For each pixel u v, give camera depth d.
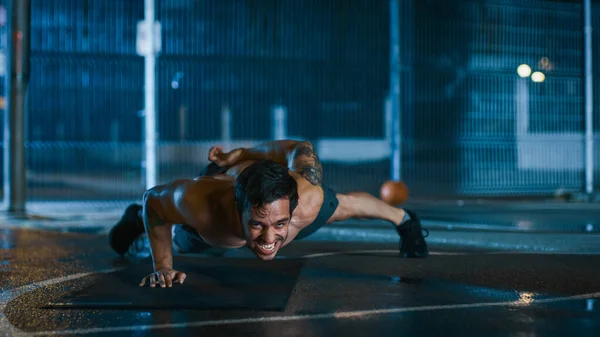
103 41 14.11
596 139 17.11
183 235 5.21
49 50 13.65
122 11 14.13
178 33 14.43
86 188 17.55
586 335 3.33
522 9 16.33
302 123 15.71
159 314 3.81
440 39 15.80
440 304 4.05
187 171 16.22
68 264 5.85
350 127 15.86
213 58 14.53
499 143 16.38
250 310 3.89
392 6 14.28
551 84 16.73
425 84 15.90
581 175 16.69
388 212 5.67
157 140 14.47
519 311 3.85
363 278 4.97
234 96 15.62
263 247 3.75
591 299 4.19
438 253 6.37
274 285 4.63
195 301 4.08
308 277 5.02
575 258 6.00
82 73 14.42
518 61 16.38
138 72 14.67
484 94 16.30
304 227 4.44
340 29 15.34
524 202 14.20
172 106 15.34
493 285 4.68
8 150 11.27
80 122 14.47
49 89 14.34
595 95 17.00
